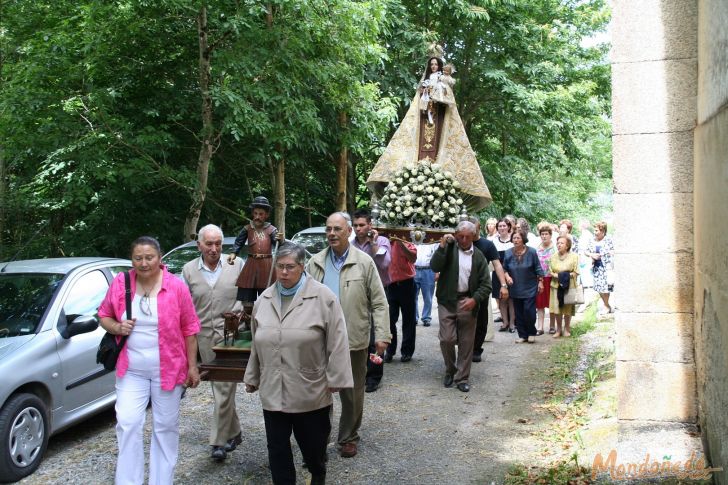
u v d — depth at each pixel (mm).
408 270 8539
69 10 12438
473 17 16984
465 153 7781
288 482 4102
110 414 6707
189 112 13625
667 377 4742
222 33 11906
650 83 4758
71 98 11938
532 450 5418
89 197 13578
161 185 14156
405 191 7391
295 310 4105
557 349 9305
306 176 18391
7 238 14547
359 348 5270
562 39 19984
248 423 6246
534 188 23812
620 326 4840
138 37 12102
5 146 11844
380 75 17000
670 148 4727
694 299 4633
